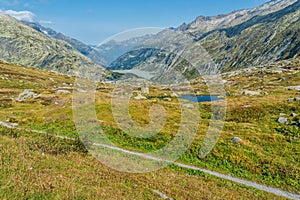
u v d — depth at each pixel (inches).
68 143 1315.2
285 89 3814.0
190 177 1117.7
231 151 1398.9
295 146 1483.8
